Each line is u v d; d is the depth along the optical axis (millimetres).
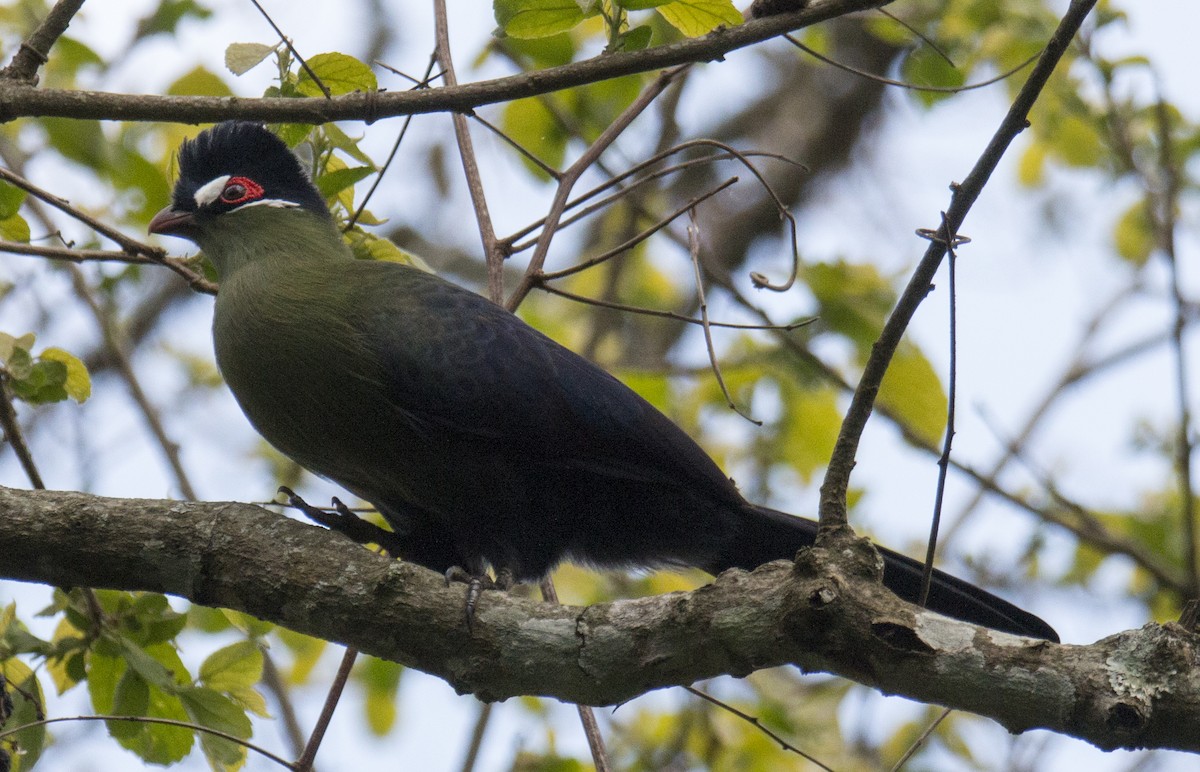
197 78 11633
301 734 11453
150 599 8016
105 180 12055
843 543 6125
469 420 8336
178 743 8148
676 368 14172
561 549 8773
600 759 8070
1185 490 12383
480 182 9367
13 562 7074
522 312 16500
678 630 6281
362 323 8359
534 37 7895
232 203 9164
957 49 13828
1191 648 5531
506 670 6648
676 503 8805
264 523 7129
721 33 7414
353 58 8148
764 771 12461
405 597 6809
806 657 6020
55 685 8359
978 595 8508
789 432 14719
